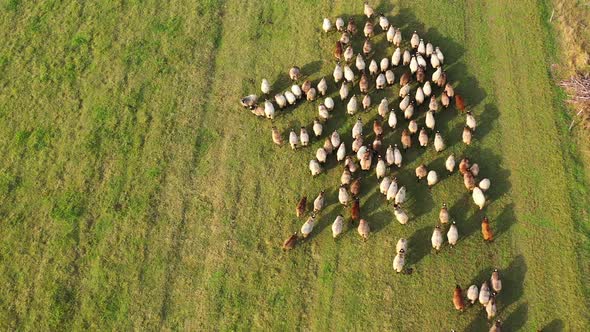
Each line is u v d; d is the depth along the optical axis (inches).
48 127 908.0
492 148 813.9
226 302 721.6
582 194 753.0
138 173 842.8
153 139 876.6
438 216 761.0
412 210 771.4
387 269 724.7
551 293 684.1
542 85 864.9
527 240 726.5
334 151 827.4
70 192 831.7
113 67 972.6
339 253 745.0
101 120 906.7
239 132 875.4
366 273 724.7
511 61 900.6
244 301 720.3
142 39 1005.8
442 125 844.0
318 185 806.5
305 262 741.9
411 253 734.5
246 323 704.4
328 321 695.7
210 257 757.9
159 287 739.4
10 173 862.5
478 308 681.6
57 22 1047.6
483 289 661.9
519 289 691.4
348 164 783.1
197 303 724.0
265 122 881.5
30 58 1002.1
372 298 705.0
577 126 812.6
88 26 1035.3
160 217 797.2
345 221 770.2
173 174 837.2
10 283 757.9
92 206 816.3
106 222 799.1
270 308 711.7
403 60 896.9
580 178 766.5
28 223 808.9
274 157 842.2
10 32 1043.3
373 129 847.7
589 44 885.8
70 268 764.0
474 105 860.0
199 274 746.2
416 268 721.6
